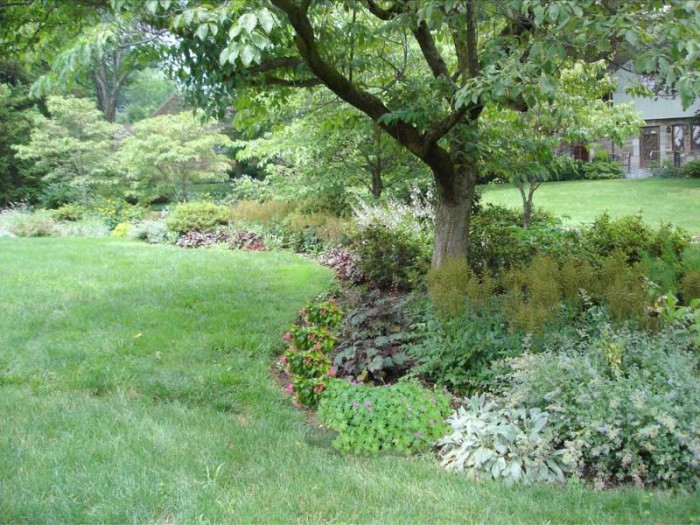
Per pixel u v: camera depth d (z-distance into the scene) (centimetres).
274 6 459
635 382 342
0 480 296
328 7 573
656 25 381
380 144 1050
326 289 762
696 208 1605
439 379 445
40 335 557
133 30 470
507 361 399
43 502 277
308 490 298
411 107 528
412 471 328
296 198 1270
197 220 1361
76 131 1995
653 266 636
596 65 514
